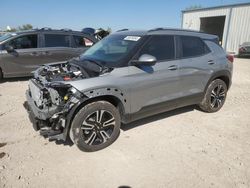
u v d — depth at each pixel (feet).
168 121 14.84
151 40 12.57
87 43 27.84
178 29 14.33
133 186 9.03
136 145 11.91
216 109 16.56
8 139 12.16
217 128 14.07
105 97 11.23
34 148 11.41
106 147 11.63
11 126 13.66
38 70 13.14
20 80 25.41
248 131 13.78
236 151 11.56
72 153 11.08
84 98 10.23
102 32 30.68
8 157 10.59
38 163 10.25
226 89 16.92
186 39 14.20
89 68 11.49
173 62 13.24
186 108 17.19
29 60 24.38
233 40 72.84
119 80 11.11
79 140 10.66
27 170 9.77
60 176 9.48
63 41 26.13
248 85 26.08
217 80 15.99
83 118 10.52
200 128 14.01
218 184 9.21
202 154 11.24
